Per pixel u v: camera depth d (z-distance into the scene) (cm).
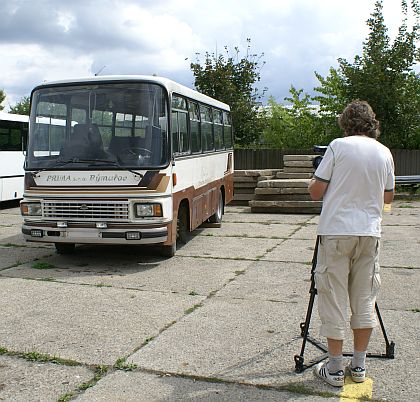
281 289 727
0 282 775
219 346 520
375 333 551
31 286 751
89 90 869
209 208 1191
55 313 627
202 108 1128
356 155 415
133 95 856
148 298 688
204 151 1135
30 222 859
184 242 1016
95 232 827
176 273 823
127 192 817
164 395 423
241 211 1608
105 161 830
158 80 868
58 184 841
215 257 939
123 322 593
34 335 555
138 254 968
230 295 698
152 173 821
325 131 2394
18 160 1783
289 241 1095
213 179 1228
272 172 1764
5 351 514
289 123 2566
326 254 418
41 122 881
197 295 700
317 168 435
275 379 447
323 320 426
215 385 439
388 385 434
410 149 2120
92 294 708
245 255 955
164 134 852
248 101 2370
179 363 482
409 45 2072
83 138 854
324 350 472
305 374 455
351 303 432
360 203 417
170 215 857
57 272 836
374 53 2070
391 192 443
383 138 2103
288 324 580
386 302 660
